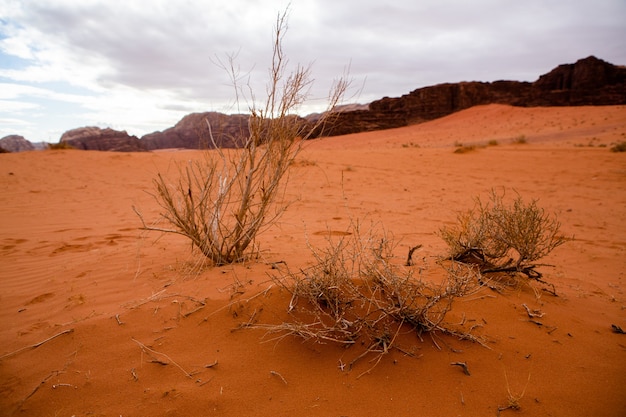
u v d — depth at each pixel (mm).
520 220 3188
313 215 7582
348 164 18250
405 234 5836
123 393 1801
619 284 3746
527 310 2574
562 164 17359
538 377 1917
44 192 10516
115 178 13320
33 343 2205
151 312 2471
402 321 2188
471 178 14680
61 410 1719
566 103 102250
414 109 109938
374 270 2484
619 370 2002
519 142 34844
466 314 2443
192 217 3318
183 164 15781
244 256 3572
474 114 98438
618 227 6988
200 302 2529
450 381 1860
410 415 1663
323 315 2291
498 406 1715
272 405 1720
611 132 45469
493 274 3316
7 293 3148
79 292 3008
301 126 3258
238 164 3342
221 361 1998
